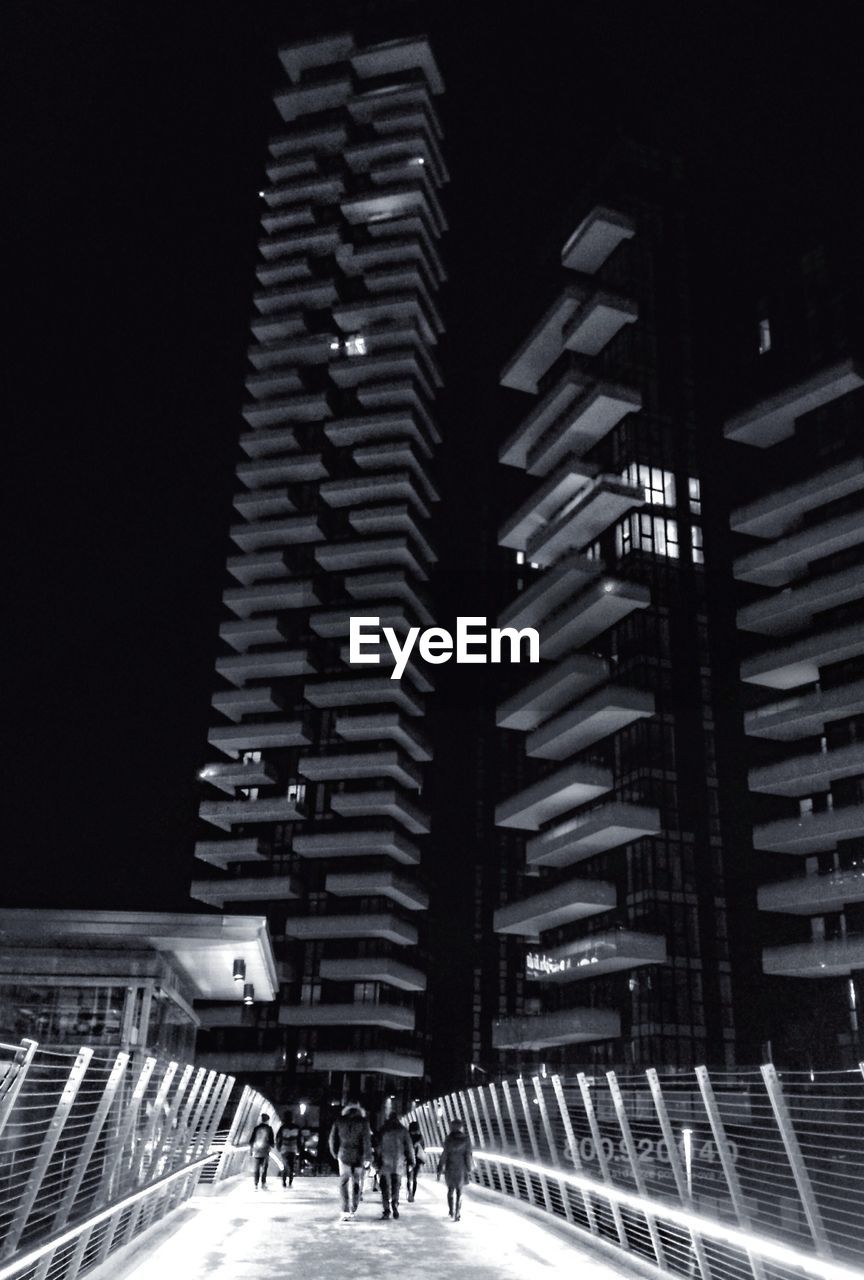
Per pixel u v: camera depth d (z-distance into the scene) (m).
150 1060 11.53
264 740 85.12
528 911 66.12
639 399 67.38
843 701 51.66
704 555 67.69
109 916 33.66
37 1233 9.10
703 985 58.03
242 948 34.47
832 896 49.38
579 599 65.25
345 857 81.94
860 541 54.47
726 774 63.09
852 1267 7.08
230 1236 14.58
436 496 96.81
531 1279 11.48
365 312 95.88
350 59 110.88
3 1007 33.16
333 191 104.00
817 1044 53.00
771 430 62.91
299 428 95.88
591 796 65.00
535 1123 19.89
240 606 90.25
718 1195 10.38
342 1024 76.00
